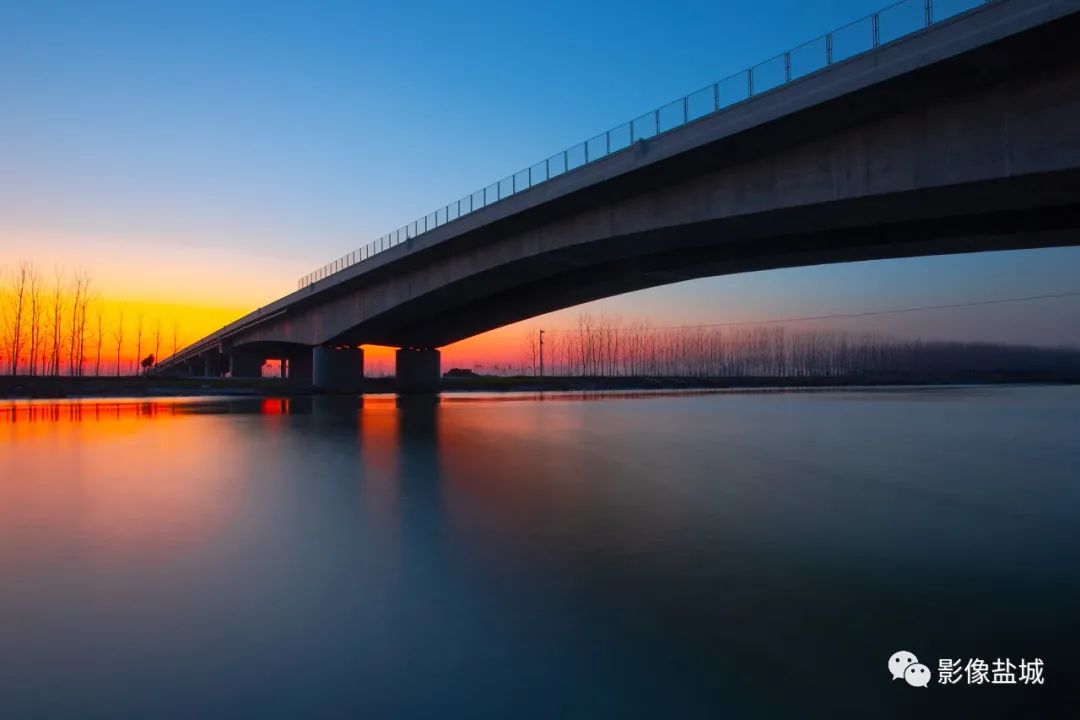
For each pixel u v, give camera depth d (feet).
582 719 11.96
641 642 15.48
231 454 50.26
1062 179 53.42
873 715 12.17
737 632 16.08
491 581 20.04
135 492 34.78
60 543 24.47
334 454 50.24
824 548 23.77
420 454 50.26
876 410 105.40
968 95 55.72
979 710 12.44
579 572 20.98
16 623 16.65
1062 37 47.50
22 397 160.25
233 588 19.40
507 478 39.24
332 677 13.67
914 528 26.86
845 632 16.11
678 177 80.94
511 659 14.56
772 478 39.40
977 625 16.56
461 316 166.40
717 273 114.21
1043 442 59.31
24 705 12.43
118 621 16.81
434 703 12.58
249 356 293.84
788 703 12.60
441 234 118.42
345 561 22.21
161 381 191.93
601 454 50.44
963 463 46.01
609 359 383.45
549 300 144.46
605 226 93.30
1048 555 22.82
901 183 60.13
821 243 88.17
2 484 37.22
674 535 25.71
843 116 62.18
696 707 12.41
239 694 12.92
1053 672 13.96
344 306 165.27
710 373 413.59
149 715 12.09
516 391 216.33
